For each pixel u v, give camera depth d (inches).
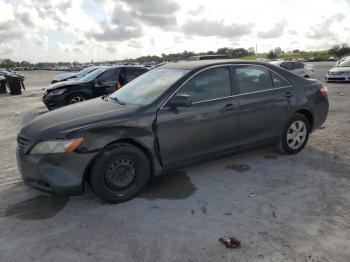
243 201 157.2
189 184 177.6
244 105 187.3
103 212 151.1
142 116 158.7
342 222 136.6
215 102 177.9
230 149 187.9
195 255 118.3
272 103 198.4
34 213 152.6
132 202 159.3
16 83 763.4
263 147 204.7
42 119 167.3
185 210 150.5
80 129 147.0
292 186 171.5
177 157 170.6
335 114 349.4
